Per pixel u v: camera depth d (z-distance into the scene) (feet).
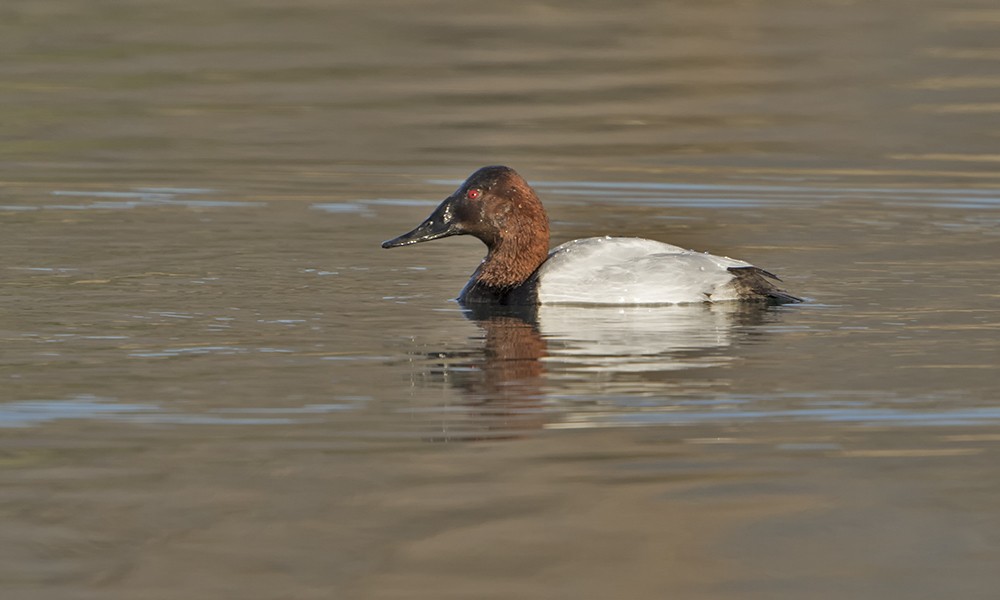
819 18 105.81
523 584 24.13
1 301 43.68
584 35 100.48
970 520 26.66
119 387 34.50
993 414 32.45
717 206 61.62
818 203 61.82
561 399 33.81
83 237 54.34
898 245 53.52
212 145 73.15
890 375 35.58
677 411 32.81
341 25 103.91
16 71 88.99
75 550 25.30
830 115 80.38
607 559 24.95
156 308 43.16
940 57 93.66
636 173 67.87
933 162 69.82
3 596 23.54
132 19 104.63
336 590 23.86
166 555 25.14
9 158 69.56
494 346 38.93
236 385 34.78
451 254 53.78
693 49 96.32
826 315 42.42
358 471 28.99
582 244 46.03
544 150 72.69
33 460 29.48
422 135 75.82
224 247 53.16
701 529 26.30
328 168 68.54
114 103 82.43
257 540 25.72
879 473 28.96
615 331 40.57
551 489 28.07
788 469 29.14
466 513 26.91
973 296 44.96
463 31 101.86
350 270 50.14
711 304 43.93
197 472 28.86
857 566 24.84
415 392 34.35
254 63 92.63
